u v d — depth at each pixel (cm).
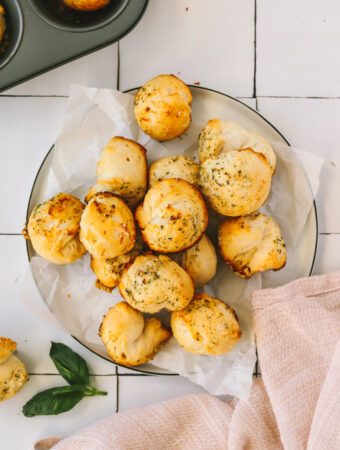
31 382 49
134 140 48
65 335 49
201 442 48
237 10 50
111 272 45
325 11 50
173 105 45
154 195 43
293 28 50
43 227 45
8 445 49
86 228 43
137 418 48
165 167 45
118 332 45
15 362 48
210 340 44
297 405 46
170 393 49
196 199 43
